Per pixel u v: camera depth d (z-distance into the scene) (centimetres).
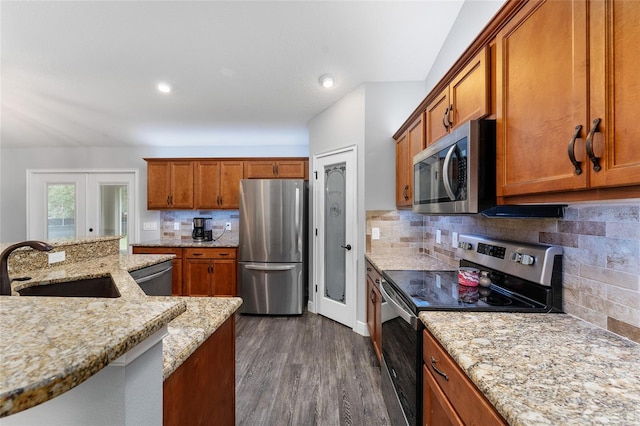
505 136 107
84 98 304
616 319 94
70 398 51
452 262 214
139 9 189
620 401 61
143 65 248
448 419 93
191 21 200
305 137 427
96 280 174
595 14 70
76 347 43
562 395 64
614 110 66
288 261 341
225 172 410
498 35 110
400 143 257
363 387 198
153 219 444
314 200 342
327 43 225
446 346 91
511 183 103
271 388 197
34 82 273
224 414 114
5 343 44
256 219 344
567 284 114
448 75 150
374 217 279
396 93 278
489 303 126
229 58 241
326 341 267
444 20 204
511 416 58
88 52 229
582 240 107
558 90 82
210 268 372
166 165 414
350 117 295
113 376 51
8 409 33
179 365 78
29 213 447
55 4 183
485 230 173
